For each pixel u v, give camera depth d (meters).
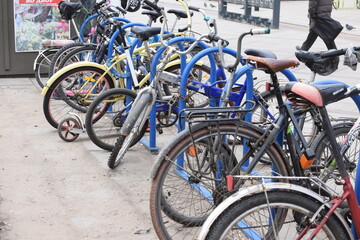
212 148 3.58
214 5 20.53
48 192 4.61
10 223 4.08
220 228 2.90
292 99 3.23
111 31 6.33
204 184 3.64
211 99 4.94
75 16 7.79
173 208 3.94
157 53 5.11
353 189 3.10
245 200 2.95
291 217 3.97
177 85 5.43
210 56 5.03
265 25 14.95
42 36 8.38
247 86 4.53
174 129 6.34
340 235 3.04
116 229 4.05
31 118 6.59
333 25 9.70
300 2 23.14
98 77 6.18
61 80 6.00
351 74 8.98
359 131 3.30
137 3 6.37
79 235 3.95
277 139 3.63
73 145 5.75
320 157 3.99
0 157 5.34
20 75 8.52
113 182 4.85
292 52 10.95
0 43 8.30
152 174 3.53
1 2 8.16
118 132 5.60
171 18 15.50
